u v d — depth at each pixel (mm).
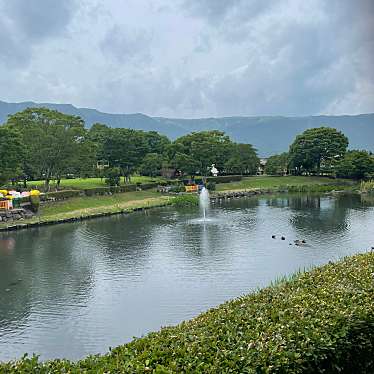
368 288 13898
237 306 13008
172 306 25281
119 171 95250
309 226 53031
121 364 8672
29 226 54531
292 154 135625
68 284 29938
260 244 42344
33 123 76375
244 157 125812
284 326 10617
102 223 58062
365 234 47094
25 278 31594
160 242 44156
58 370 8586
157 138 132875
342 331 10711
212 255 37781
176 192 93250
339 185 116062
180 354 9133
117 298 26844
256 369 8797
